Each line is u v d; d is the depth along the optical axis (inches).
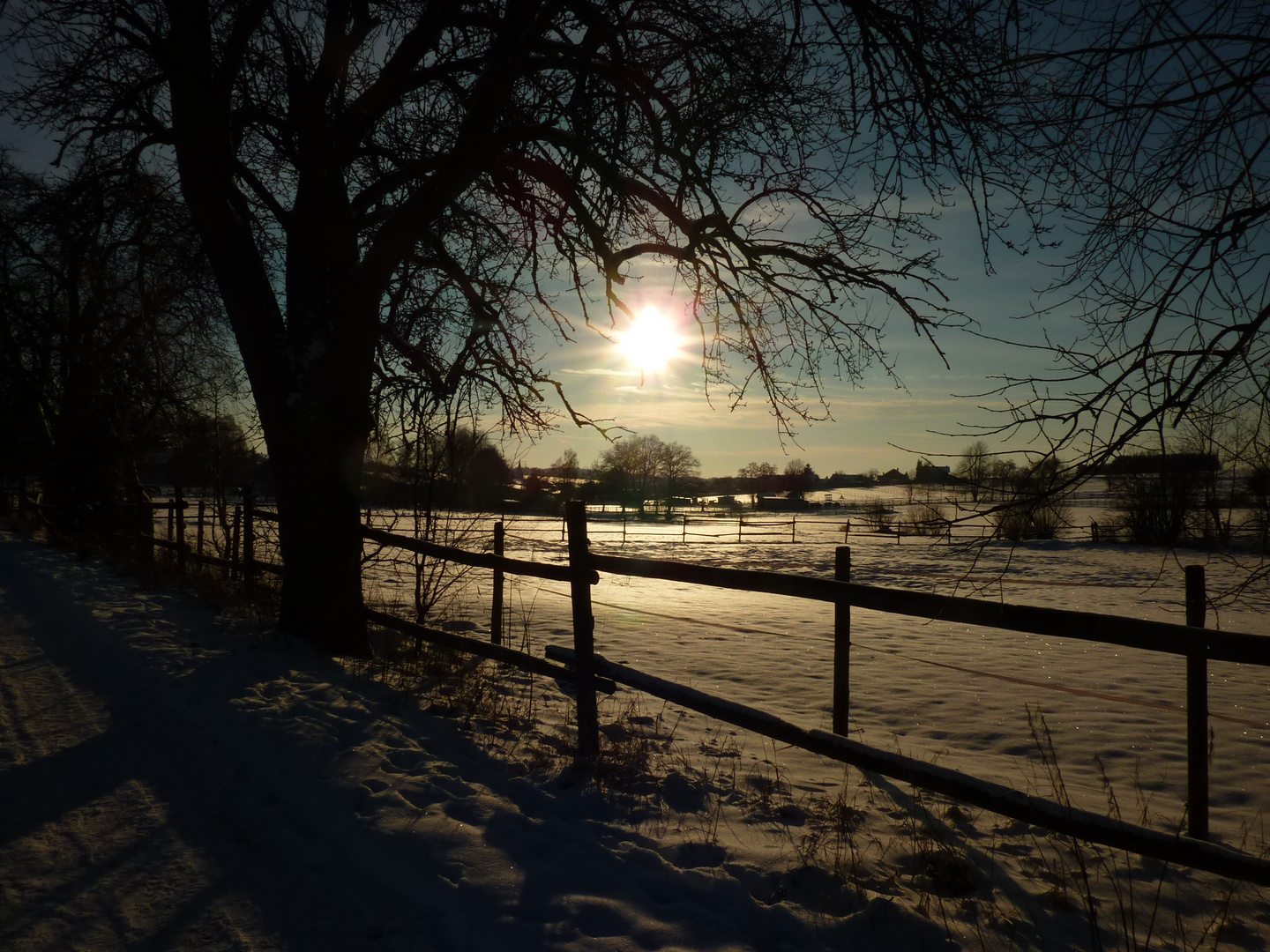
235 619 337.4
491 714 223.1
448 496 326.3
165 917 121.5
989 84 193.5
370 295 275.1
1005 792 112.7
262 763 178.1
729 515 2468.0
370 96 290.2
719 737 229.9
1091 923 119.9
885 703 289.1
